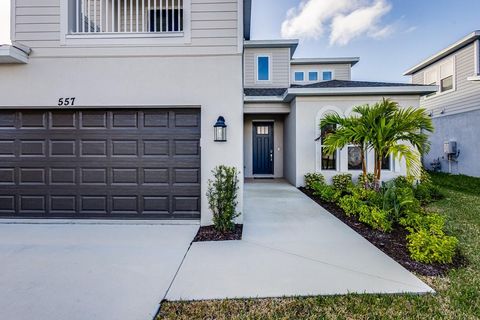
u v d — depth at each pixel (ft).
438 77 46.65
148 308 8.66
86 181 17.84
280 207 22.68
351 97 32.32
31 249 13.42
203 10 17.39
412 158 19.01
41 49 17.47
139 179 17.76
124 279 10.46
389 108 19.75
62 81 17.48
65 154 17.85
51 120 17.83
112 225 17.44
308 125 32.76
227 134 17.39
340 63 49.78
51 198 17.88
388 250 13.47
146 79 17.46
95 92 17.46
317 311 8.55
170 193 17.70
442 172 45.01
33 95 17.46
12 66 17.47
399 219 16.92
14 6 17.51
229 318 8.24
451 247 11.96
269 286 9.95
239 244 14.19
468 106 40.40
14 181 17.88
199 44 17.39
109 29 24.16
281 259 12.30
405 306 8.77
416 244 12.42
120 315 8.32
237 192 17.44
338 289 9.76
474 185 33.09
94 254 12.83
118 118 17.80
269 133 42.65
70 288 9.82
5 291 9.64
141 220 17.74
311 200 25.54
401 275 10.80
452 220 18.62
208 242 14.47
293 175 34.53
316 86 32.89
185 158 17.70
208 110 17.43
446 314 8.36
